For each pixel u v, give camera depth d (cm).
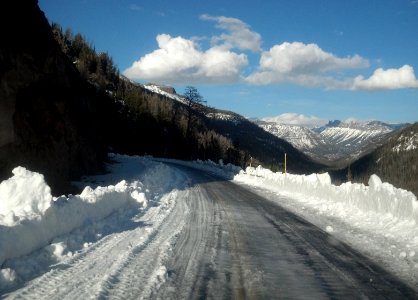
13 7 1588
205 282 670
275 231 1145
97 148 3006
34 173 853
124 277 670
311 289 655
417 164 13600
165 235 1016
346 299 617
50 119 1900
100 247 854
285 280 698
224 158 9200
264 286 662
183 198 1811
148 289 621
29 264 689
